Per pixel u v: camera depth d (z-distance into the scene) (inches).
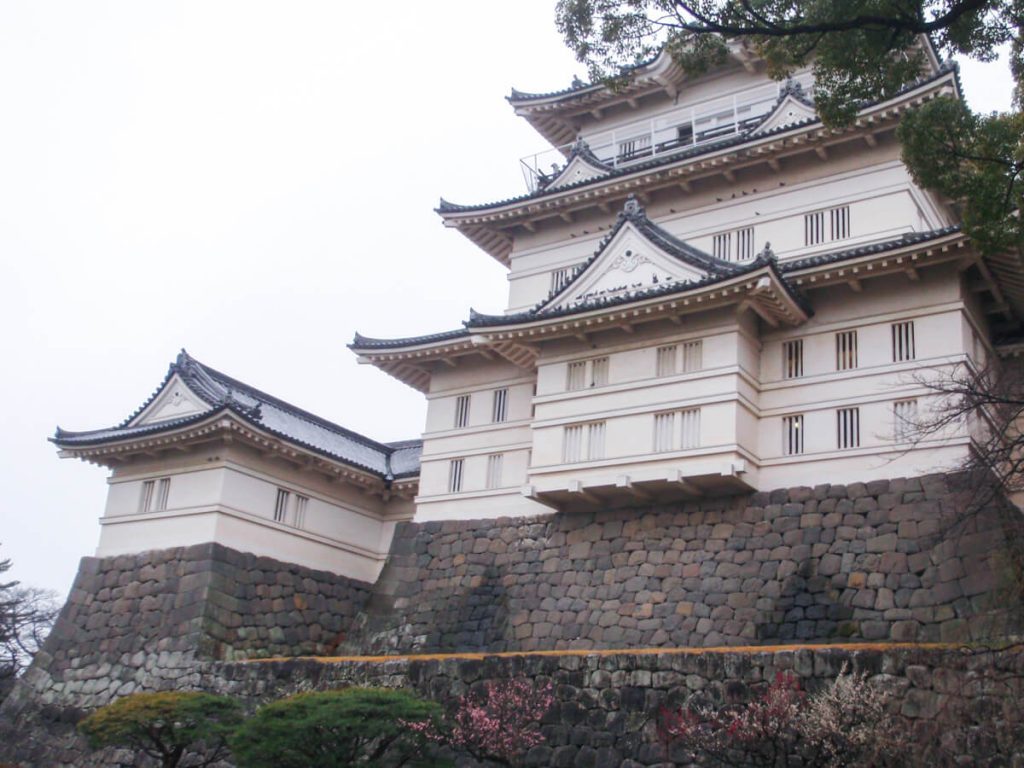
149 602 1256.2
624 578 1072.8
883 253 1015.6
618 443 1090.1
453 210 1418.6
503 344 1219.9
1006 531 815.7
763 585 987.9
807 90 1380.4
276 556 1318.9
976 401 794.8
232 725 904.9
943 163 740.0
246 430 1273.4
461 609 1167.6
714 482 1032.2
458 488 1280.8
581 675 855.7
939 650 718.5
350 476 1422.2
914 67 702.5
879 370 1032.2
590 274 1183.6
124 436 1332.4
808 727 696.4
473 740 811.4
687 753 772.6
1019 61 759.1
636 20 684.1
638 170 1293.1
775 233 1229.7
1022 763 638.5
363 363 1375.5
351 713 749.3
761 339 1114.7
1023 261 879.1
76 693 1245.7
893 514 954.1
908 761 659.4
